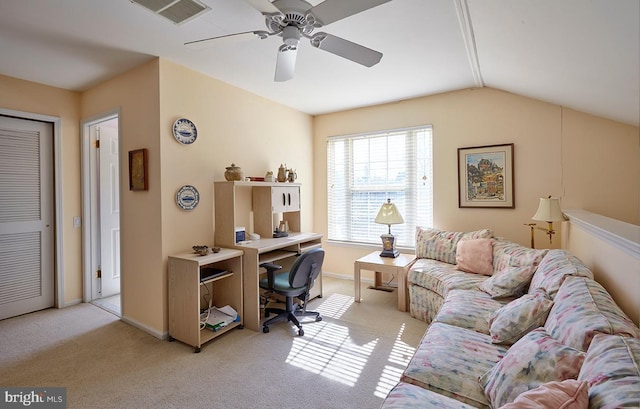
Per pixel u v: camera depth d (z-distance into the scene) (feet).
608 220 7.18
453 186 12.05
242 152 11.41
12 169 10.10
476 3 6.06
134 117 9.36
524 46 7.04
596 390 2.89
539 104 10.52
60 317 10.19
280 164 13.28
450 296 7.99
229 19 6.78
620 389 2.70
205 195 10.03
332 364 7.44
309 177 15.16
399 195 13.32
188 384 6.64
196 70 9.70
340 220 14.83
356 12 5.25
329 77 10.37
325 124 15.06
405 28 7.22
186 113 9.41
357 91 11.81
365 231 14.19
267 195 11.59
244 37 6.05
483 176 11.44
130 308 9.69
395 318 10.17
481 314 6.68
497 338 5.49
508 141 11.00
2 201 9.93
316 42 6.17
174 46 8.05
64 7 6.29
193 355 7.86
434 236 11.62
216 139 10.39
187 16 6.21
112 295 12.34
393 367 7.30
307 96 12.37
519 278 7.47
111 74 9.81
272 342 8.56
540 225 10.62
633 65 5.68
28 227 10.48
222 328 8.90
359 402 6.09
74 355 7.82
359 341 8.59
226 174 10.18
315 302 11.63
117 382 6.70
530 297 5.87
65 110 11.07
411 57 8.82
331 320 10.03
